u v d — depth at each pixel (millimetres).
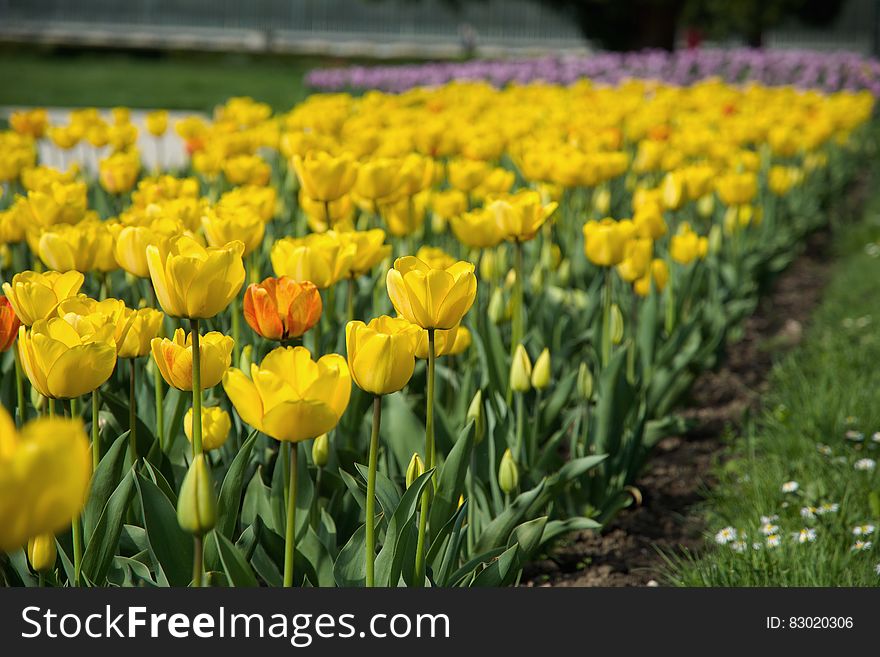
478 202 7324
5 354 4020
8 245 5023
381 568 2740
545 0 35312
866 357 6316
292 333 2855
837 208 11633
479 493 3768
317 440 3303
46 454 1543
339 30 47438
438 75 18469
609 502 4414
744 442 5324
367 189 4293
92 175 8359
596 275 6348
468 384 4066
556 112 8469
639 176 8953
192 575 2762
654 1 31438
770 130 8438
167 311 2549
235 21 47062
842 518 4105
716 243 6801
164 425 3590
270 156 10156
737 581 3727
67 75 31969
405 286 2582
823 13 36844
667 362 5281
